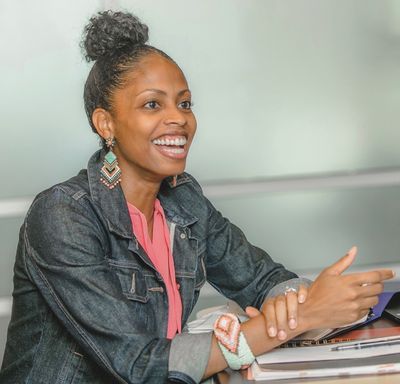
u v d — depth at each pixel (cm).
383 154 353
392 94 349
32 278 191
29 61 327
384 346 174
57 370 190
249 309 184
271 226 351
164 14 333
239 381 169
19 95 328
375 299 179
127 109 193
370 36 345
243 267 222
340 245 355
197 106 340
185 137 196
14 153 330
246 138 345
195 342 175
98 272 184
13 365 199
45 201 190
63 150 333
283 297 178
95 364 189
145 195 201
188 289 206
